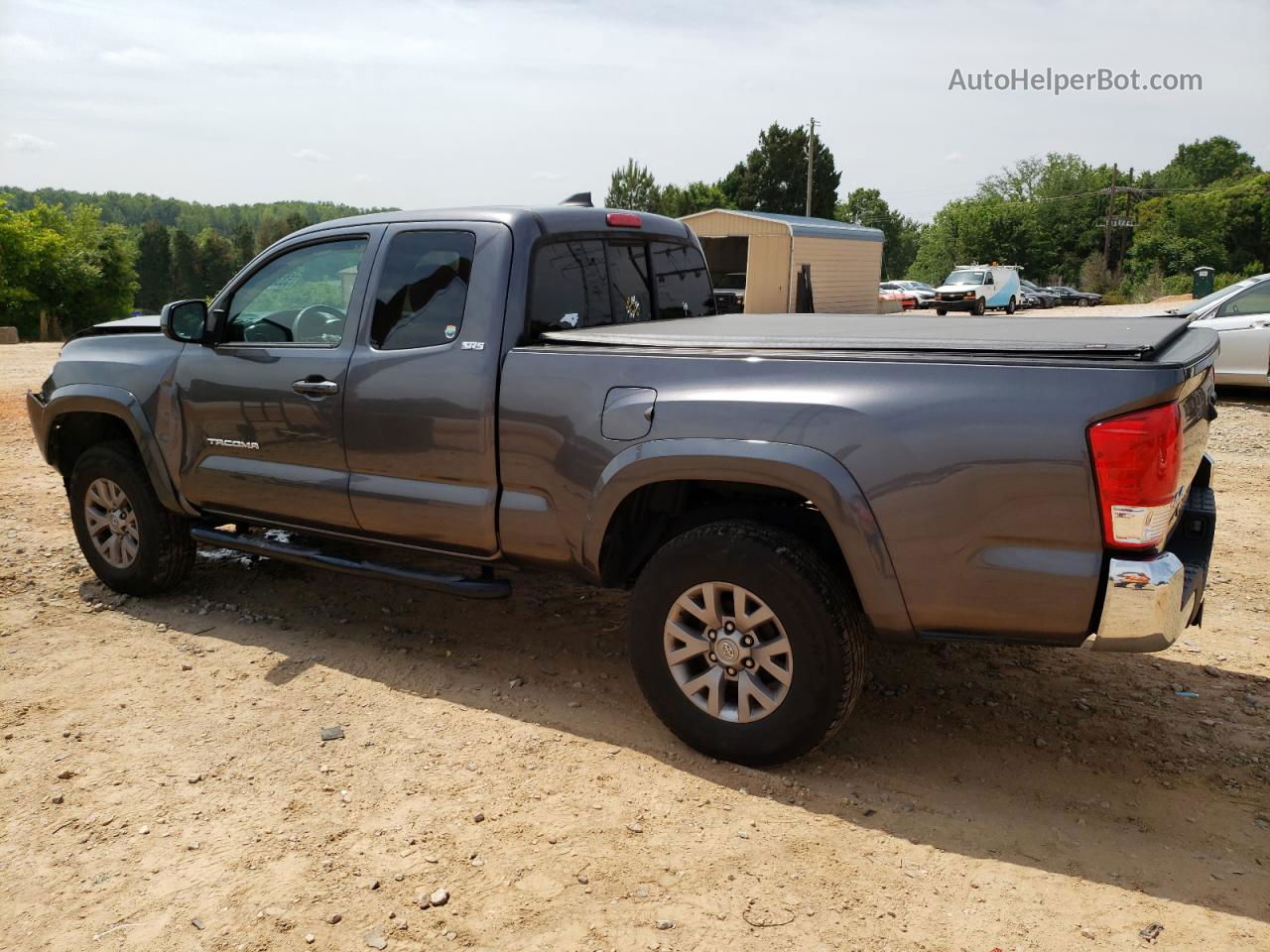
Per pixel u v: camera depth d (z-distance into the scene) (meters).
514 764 3.45
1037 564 2.86
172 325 4.45
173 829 3.06
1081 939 2.55
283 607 4.98
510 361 3.70
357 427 4.07
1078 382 2.78
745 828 3.05
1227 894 2.73
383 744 3.59
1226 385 11.93
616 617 4.85
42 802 3.21
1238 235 71.69
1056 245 72.19
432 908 2.69
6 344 24.92
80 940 2.58
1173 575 2.75
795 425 3.11
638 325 4.04
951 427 2.91
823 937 2.56
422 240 4.00
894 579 3.03
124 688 4.05
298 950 2.54
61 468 5.35
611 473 3.44
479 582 3.95
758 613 3.24
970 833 3.03
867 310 29.44
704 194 67.38
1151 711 3.83
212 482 4.59
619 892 2.75
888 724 3.74
